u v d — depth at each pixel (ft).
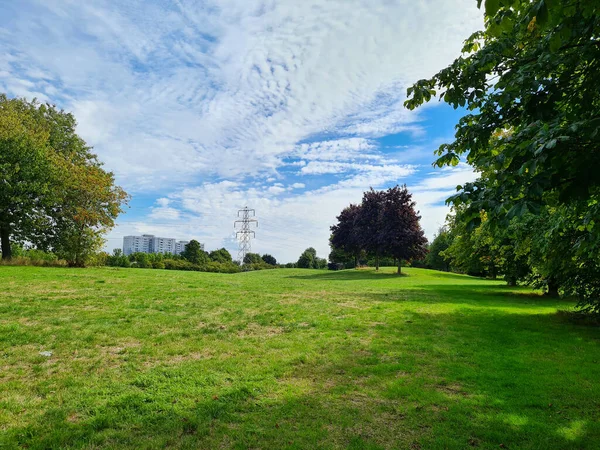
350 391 16.67
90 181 87.45
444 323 33.19
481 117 15.66
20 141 77.82
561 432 12.97
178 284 56.75
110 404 14.55
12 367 18.57
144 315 31.91
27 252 113.09
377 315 36.73
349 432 12.92
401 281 106.63
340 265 255.29
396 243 136.67
